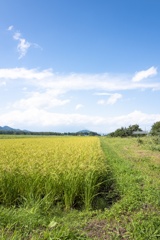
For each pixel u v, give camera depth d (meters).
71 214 7.16
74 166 9.12
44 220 6.20
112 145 35.09
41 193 8.24
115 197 9.04
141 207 6.93
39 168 8.97
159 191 8.10
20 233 5.48
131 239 5.36
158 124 71.06
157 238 5.41
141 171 12.95
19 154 13.03
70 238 5.22
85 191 8.02
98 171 9.70
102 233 5.70
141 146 31.28
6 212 6.24
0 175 8.38
